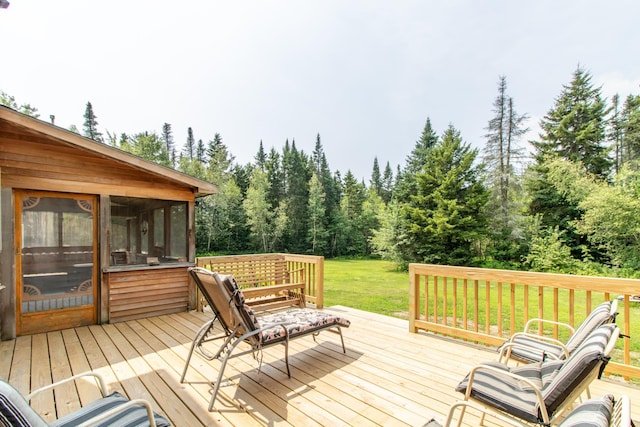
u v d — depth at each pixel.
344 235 26.12
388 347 3.53
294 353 3.36
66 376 2.81
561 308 7.13
